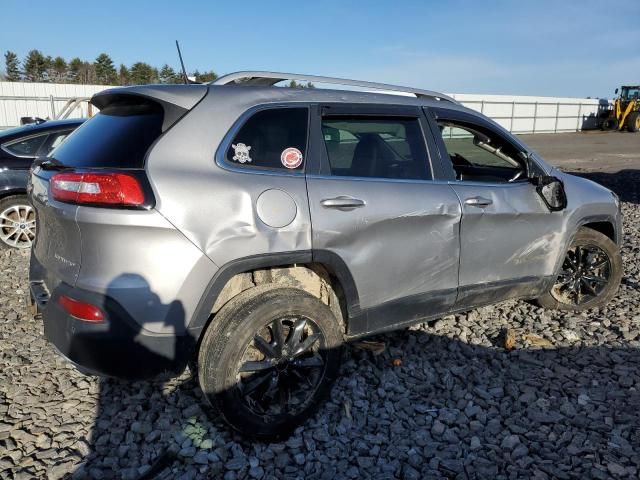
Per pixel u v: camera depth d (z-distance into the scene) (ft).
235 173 9.31
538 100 139.64
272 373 9.85
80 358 8.79
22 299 16.79
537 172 13.83
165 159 8.86
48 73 298.56
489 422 10.48
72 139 10.64
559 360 12.95
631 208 34.09
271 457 9.48
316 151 10.27
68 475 8.86
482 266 12.54
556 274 14.38
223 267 9.00
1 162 21.35
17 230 22.24
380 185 10.80
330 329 10.23
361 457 9.46
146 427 10.10
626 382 11.82
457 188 11.99
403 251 11.04
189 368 12.05
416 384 11.87
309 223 9.72
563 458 9.46
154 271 8.58
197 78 11.94
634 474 9.02
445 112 12.48
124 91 9.80
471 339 13.98
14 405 10.80
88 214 8.46
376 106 11.28
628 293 17.56
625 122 133.39
